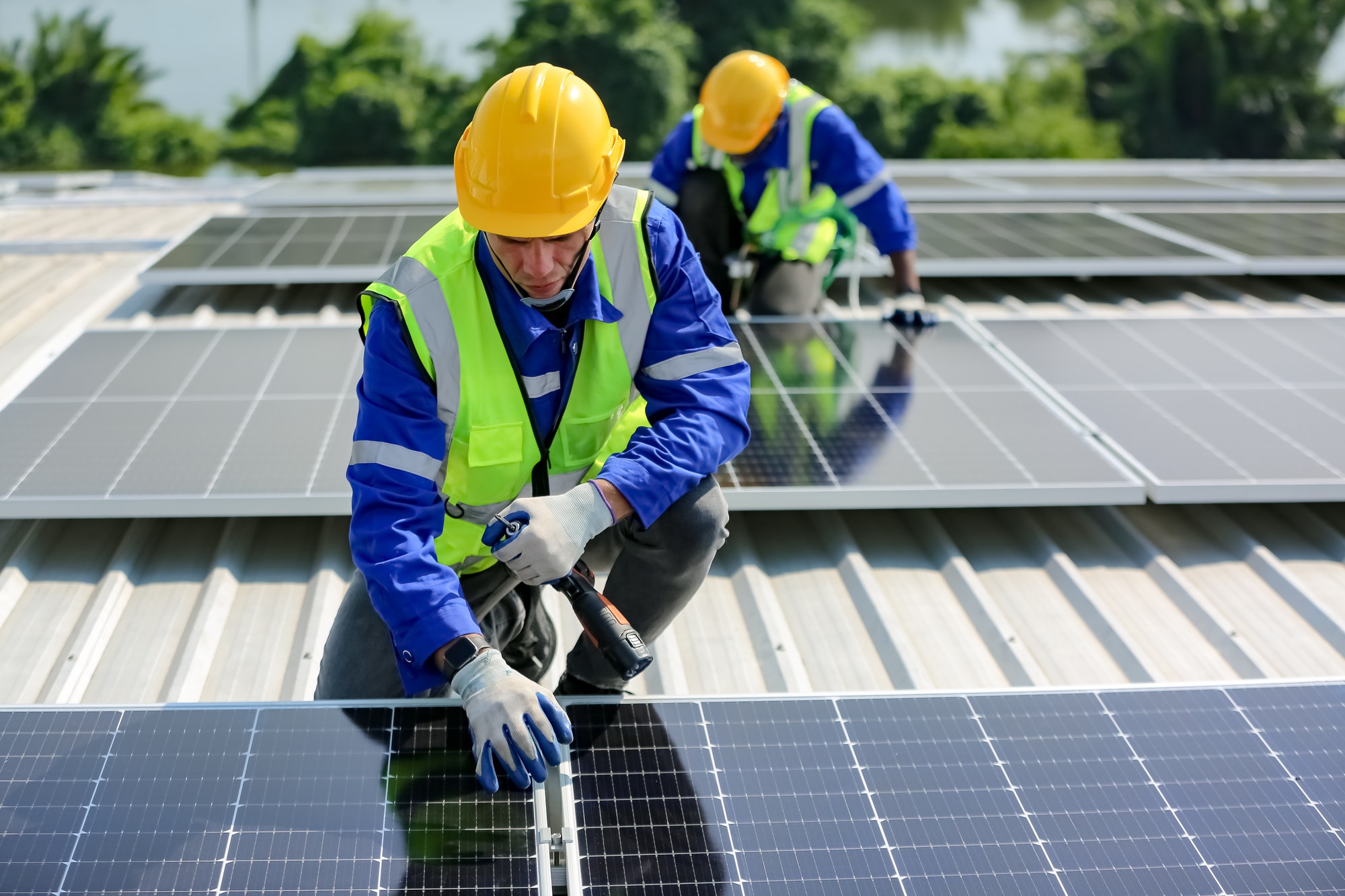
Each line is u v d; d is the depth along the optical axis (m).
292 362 4.83
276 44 50.31
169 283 6.29
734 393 2.80
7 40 46.88
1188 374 4.96
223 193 10.09
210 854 2.19
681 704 2.64
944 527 4.31
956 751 2.54
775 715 2.62
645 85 43.34
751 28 46.69
